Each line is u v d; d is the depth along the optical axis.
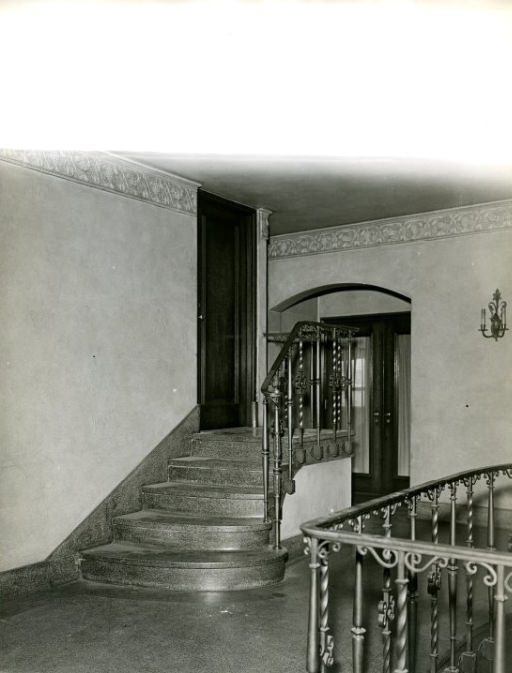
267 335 7.37
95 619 4.10
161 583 4.66
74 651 3.61
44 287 4.89
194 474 5.74
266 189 6.58
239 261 7.25
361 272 7.93
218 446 6.02
